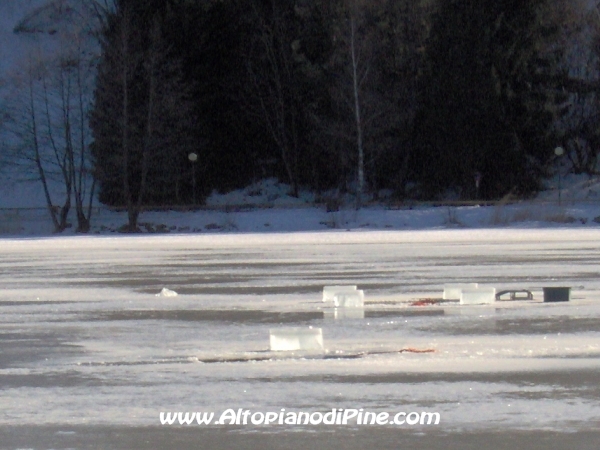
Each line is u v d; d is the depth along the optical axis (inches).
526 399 759.1
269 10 5935.0
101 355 976.3
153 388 814.5
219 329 1141.7
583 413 719.1
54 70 6181.1
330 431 681.6
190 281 1790.1
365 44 5502.0
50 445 659.4
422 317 1214.9
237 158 5930.1
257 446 652.1
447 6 5403.5
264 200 5826.8
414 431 677.9
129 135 5442.9
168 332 1124.5
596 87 5757.9
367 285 1649.9
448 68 5329.7
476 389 792.3
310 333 987.3
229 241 3516.2
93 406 757.9
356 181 5900.6
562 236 3417.8
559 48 5693.9
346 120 5575.8
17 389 818.8
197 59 5767.7
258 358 944.9
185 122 5462.6
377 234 3853.3
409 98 5575.8
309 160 5905.5
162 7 5693.9
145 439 669.9
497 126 5280.5
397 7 5634.8
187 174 5684.1
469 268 1985.7
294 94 5816.9
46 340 1077.1
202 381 838.5
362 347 994.1
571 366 880.3
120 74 5398.6
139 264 2294.5
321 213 5036.9
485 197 5369.1
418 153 5615.2
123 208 5644.7
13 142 6181.1
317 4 5802.2
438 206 5078.7
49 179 6166.3
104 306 1400.1
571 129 5753.0
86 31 6555.1
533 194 5369.1
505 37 5467.5
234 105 5861.2
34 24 7209.6
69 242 3713.1
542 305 1327.5
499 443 649.0
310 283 1711.4
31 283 1801.2
